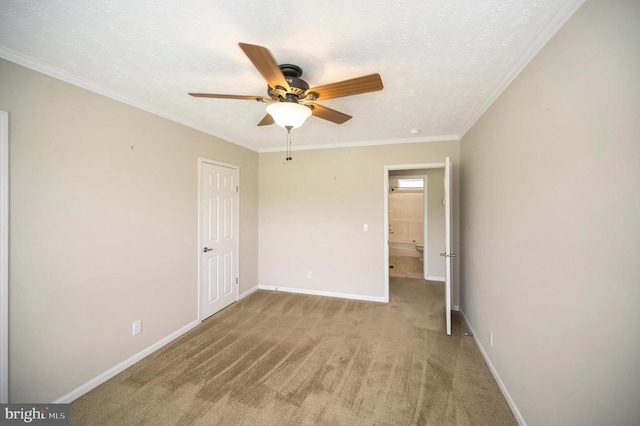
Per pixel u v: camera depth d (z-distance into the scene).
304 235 4.16
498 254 2.05
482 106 2.35
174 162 2.73
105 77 1.88
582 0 1.09
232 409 1.78
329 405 1.81
